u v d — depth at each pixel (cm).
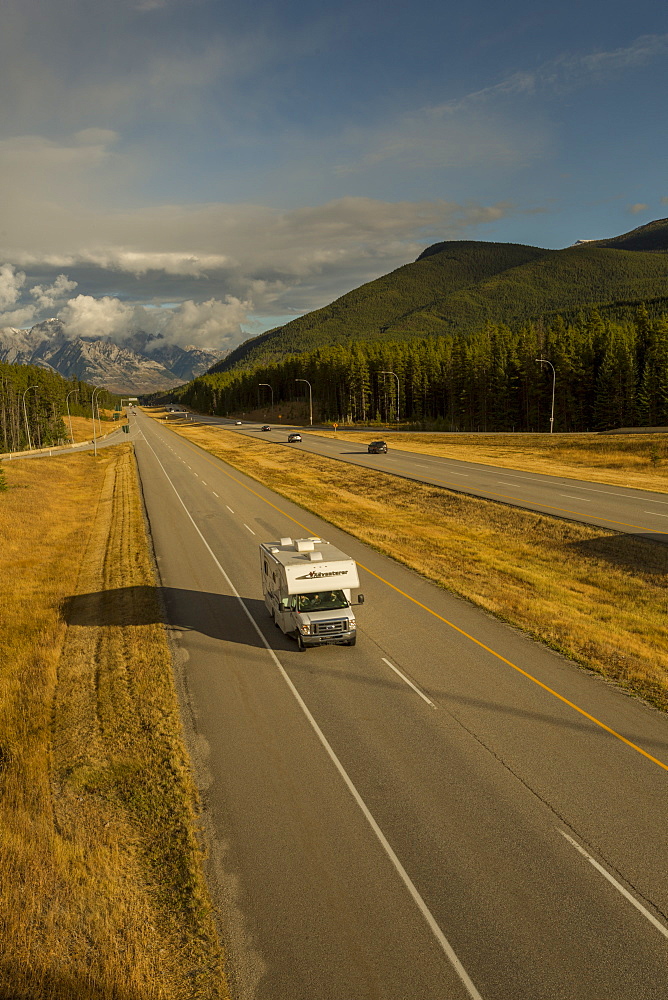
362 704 1605
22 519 4344
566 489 4831
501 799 1205
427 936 890
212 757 1373
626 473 5488
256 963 850
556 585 2702
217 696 1664
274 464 7362
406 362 15975
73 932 900
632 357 10838
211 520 4184
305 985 816
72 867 1023
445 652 1930
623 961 845
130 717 1542
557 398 11519
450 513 4300
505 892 970
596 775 1280
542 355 11962
